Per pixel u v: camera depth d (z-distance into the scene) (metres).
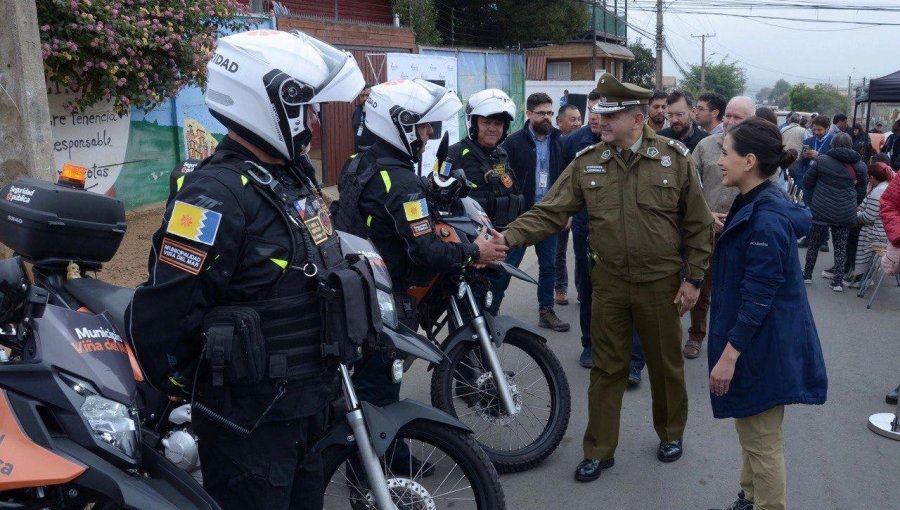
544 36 26.44
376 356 3.45
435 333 4.13
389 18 19.53
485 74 18.19
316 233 2.36
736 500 3.78
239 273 2.21
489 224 4.04
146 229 8.12
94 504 2.35
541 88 24.52
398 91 3.59
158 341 2.16
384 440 2.62
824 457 4.46
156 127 9.14
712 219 3.90
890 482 4.16
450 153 5.10
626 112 3.77
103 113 8.21
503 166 5.14
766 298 3.04
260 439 2.32
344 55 2.43
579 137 6.34
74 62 6.55
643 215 3.83
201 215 2.12
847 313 7.72
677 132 6.33
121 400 2.27
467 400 4.21
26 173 4.77
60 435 2.17
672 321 3.99
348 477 3.04
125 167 8.66
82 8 6.27
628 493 3.99
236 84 2.25
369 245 2.87
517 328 4.09
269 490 2.35
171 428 2.90
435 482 3.29
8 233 2.89
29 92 4.73
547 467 4.26
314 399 2.36
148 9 6.96
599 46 34.06
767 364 3.12
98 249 3.00
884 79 15.20
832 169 8.52
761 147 3.14
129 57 6.85
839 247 8.62
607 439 4.11
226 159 2.27
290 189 2.35
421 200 3.53
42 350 2.19
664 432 4.31
